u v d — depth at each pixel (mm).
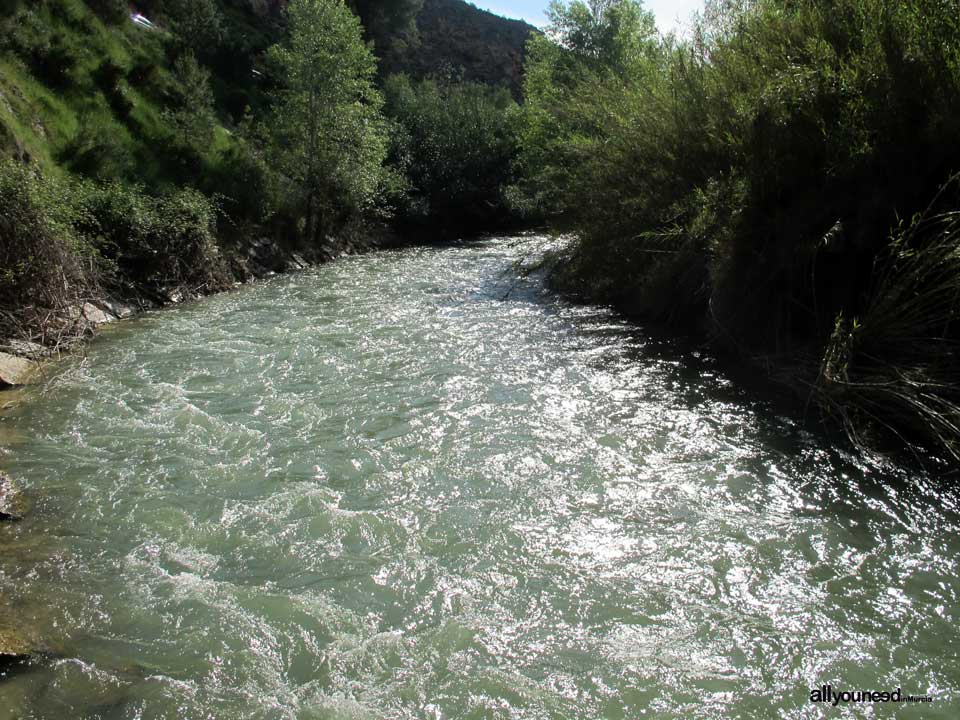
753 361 9219
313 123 23312
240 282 17906
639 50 18906
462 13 66625
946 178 7477
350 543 5223
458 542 5227
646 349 10477
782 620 4293
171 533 5328
